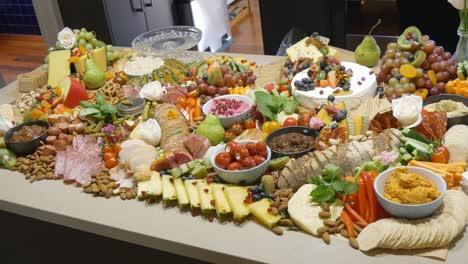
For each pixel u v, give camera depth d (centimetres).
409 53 147
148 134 139
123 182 128
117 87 172
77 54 183
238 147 120
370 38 165
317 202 107
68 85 167
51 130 147
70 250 144
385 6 257
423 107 135
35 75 186
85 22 278
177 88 160
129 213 118
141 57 187
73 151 139
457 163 114
